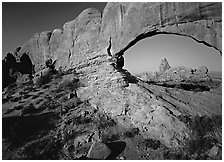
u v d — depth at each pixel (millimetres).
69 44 31875
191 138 20047
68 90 27297
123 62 30125
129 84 26062
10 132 20531
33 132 20828
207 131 21047
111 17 28609
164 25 26109
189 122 21797
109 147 19203
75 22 31844
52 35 34500
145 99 24078
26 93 27938
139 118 22438
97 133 20531
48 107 24422
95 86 26625
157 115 22188
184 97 27844
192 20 25188
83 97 25938
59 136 20562
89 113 23469
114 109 23609
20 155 18281
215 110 25969
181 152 18891
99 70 27906
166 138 20172
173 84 39594
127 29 27594
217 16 24141
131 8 27359
